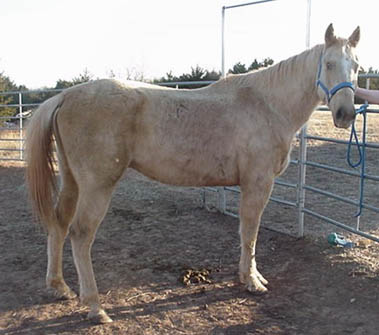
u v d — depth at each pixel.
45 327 2.92
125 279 3.69
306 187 4.57
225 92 3.45
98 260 4.11
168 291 3.47
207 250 4.39
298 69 3.40
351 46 3.21
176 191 7.03
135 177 8.29
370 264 3.86
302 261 4.03
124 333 2.86
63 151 3.15
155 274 3.79
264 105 3.39
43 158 3.07
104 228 5.09
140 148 3.13
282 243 4.55
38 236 4.81
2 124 14.01
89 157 2.97
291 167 8.87
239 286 3.57
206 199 6.46
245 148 3.29
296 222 5.32
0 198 6.71
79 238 3.00
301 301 3.29
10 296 3.35
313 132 12.61
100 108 2.97
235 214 5.65
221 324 2.97
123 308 3.19
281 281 3.66
